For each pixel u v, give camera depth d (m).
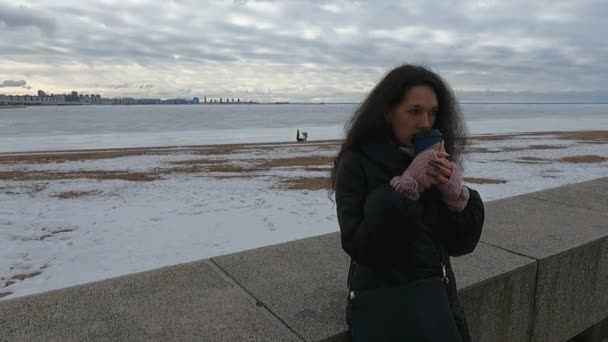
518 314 2.58
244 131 62.47
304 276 2.48
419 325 1.62
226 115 153.62
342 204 1.75
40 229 8.95
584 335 3.21
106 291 2.26
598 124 71.56
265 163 21.08
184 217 9.78
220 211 10.33
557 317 2.83
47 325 1.92
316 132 59.00
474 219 1.79
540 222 3.42
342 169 1.81
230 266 2.62
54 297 2.18
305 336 1.88
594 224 3.37
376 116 1.77
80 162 22.06
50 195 12.66
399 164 1.73
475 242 1.84
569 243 2.91
